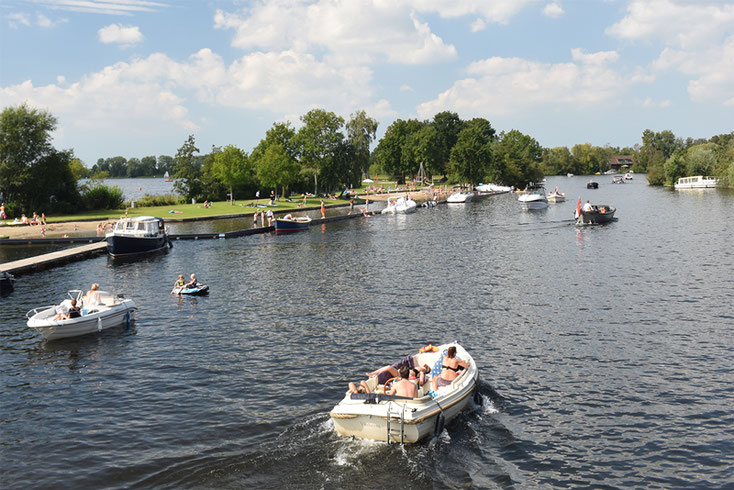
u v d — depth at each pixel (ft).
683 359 67.82
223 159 326.85
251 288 113.80
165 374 65.05
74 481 42.52
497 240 182.91
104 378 64.13
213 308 96.73
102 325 82.74
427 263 140.97
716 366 65.31
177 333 81.82
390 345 74.69
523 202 315.17
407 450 46.47
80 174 367.66
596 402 56.44
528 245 169.27
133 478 43.01
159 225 174.19
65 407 56.18
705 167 482.28
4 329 85.87
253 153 396.98
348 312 92.48
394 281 118.21
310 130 389.19
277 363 68.13
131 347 75.46
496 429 50.93
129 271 137.39
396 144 615.98
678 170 501.97
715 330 78.95
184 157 356.18
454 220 257.75
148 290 113.91
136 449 47.39
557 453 46.88
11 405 56.85
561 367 65.92
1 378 64.59
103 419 53.26
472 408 55.01
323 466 44.60
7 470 44.14
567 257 144.56
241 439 48.96
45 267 144.25
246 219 264.52
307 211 309.83
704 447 47.55
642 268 125.70
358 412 46.11
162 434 50.06
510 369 65.57
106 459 45.78
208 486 41.98
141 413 54.49
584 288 107.04
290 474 43.55
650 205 303.89
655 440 48.83
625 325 82.28
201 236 197.77
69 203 278.87
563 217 258.78
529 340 76.18
